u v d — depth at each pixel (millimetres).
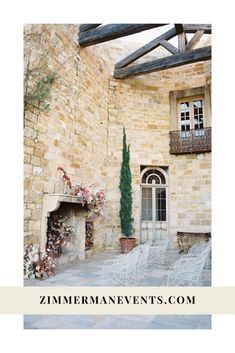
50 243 5434
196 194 8625
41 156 5195
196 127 9000
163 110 9070
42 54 5262
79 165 6695
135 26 6301
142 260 5238
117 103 8695
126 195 8164
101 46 8109
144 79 9062
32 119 4969
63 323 3176
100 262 6219
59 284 4355
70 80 6344
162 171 8992
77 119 6637
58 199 5094
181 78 9156
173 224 8703
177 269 4324
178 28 7422
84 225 6656
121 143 8570
